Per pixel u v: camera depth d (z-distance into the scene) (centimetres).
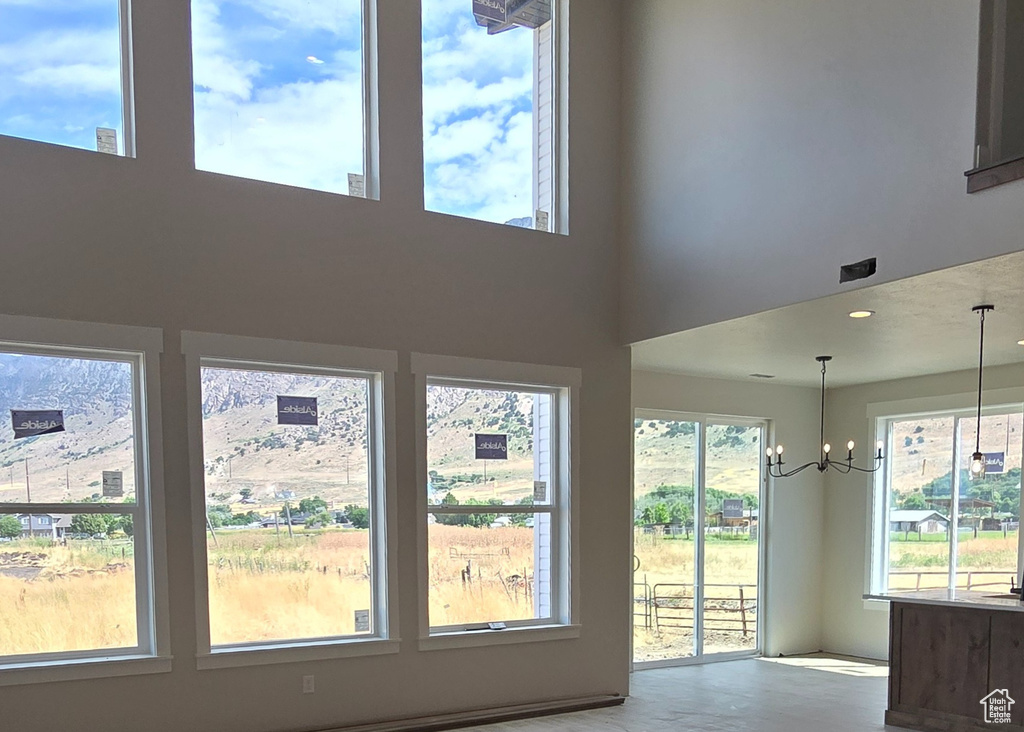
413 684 530
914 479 800
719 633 795
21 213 437
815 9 484
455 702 545
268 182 506
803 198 486
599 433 620
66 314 445
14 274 433
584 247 622
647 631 748
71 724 430
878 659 799
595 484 615
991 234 385
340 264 525
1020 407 710
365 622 527
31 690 422
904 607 552
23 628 432
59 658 438
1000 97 396
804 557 853
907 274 423
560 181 625
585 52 630
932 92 416
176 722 456
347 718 506
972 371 742
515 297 590
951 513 762
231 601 487
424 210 559
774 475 825
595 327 624
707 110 562
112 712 440
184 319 476
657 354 674
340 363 520
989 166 383
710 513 801
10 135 441
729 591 807
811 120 483
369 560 533
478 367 570
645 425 766
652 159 611
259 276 499
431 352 554
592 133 631
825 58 477
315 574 514
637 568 745
